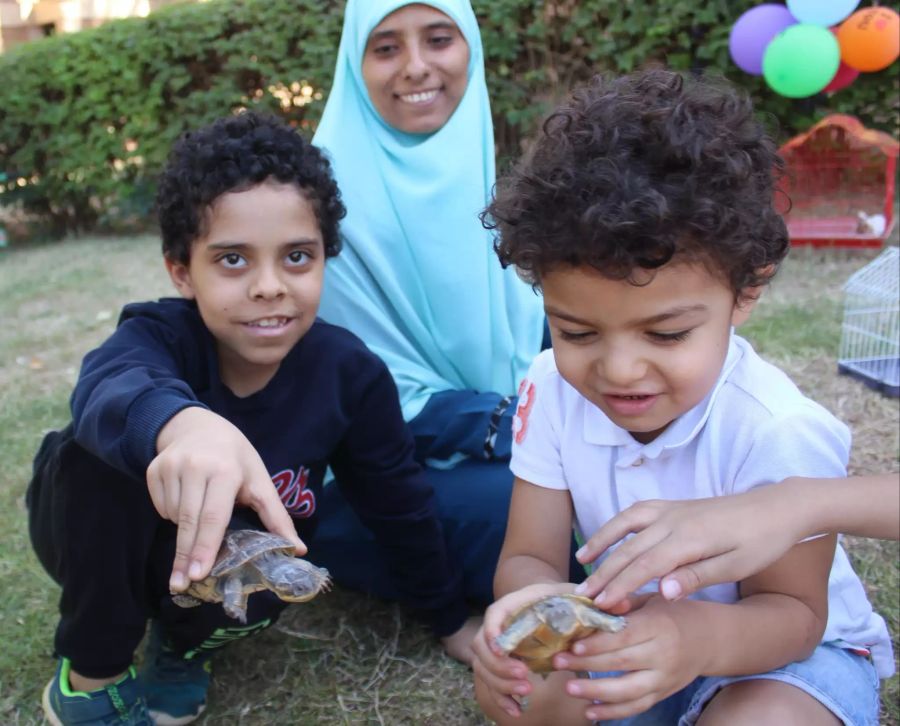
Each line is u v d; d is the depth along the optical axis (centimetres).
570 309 122
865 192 555
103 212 771
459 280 242
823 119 557
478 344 244
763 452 138
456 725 187
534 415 162
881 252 519
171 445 131
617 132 120
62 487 162
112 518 162
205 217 168
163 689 189
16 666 207
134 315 180
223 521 124
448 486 220
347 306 241
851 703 138
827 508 125
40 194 773
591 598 124
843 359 356
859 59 536
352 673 205
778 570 137
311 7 683
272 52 698
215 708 195
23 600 230
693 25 598
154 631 194
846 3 514
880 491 128
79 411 154
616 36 630
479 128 252
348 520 221
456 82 245
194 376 180
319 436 186
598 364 125
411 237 243
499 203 133
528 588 136
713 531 122
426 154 244
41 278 598
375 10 237
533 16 649
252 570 127
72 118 745
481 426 222
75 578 167
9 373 411
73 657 174
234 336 174
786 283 472
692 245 116
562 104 140
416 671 205
